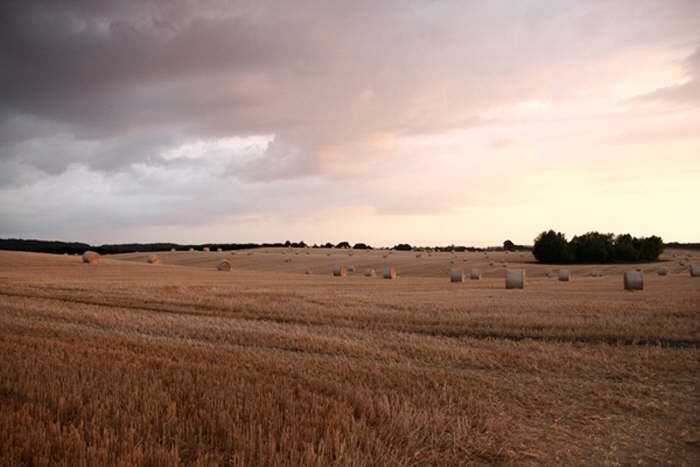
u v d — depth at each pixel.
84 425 5.71
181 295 24.88
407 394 7.87
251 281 38.41
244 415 6.20
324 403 6.89
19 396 6.72
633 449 6.03
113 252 136.62
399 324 16.39
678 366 10.31
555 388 8.67
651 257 100.50
